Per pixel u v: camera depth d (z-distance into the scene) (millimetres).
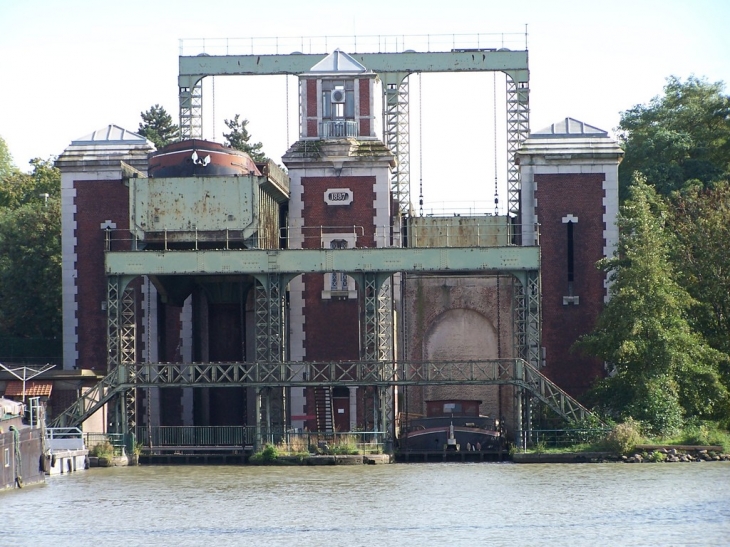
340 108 100312
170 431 92938
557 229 99750
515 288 92688
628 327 90125
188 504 67688
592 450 85875
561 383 98688
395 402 95312
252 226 90625
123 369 88125
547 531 58781
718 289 97812
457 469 82000
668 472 78250
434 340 107812
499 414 97188
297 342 97312
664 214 100750
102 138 102625
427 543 56469
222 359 97812
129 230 94938
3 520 63219
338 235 98125
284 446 87625
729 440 88125
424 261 88688
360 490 72188
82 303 100625
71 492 72500
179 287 96812
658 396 88938
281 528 60312
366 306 88750
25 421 85188
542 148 100062
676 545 55250
